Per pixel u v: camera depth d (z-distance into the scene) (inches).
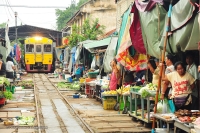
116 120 418.0
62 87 906.1
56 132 354.6
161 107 342.0
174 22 322.7
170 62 359.3
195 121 256.5
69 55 1294.3
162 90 340.8
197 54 370.9
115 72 540.7
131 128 371.2
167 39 344.2
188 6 294.4
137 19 437.7
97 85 637.3
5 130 360.2
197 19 284.5
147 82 448.5
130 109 425.1
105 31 1445.6
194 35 290.5
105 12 1467.8
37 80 1176.8
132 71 535.2
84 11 1510.8
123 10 1011.3
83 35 1295.5
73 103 596.7
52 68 1611.7
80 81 810.8
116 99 518.3
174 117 289.7
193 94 335.3
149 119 362.3
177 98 323.6
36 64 1555.1
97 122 408.5
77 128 374.3
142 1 421.1
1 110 502.6
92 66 830.5
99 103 598.5
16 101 609.9
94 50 823.7
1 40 768.9
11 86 693.3
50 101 619.8
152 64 429.4
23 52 1667.1
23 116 437.4
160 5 378.6
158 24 379.6
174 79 328.2
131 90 416.8
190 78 325.7
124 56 500.4
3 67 672.4
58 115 463.8
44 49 1557.6
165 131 303.3
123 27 487.8
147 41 409.4
